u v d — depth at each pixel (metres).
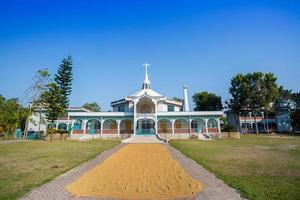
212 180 10.38
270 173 11.48
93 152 20.88
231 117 76.94
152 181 10.32
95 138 44.88
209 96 76.00
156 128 46.38
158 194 8.41
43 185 9.57
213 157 17.14
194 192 8.62
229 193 8.39
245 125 66.50
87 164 14.88
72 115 46.94
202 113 47.72
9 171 12.30
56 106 47.50
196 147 24.77
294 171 11.95
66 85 53.19
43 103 50.62
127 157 18.12
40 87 50.28
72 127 47.03
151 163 15.17
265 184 9.27
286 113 71.69
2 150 22.78
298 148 23.83
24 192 8.51
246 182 9.62
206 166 13.50
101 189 9.06
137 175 11.56
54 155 18.75
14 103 58.59
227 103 64.25
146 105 50.84
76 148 24.69
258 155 18.27
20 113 55.12
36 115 58.41
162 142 35.75
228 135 44.91
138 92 55.69
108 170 12.88
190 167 13.64
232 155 18.25
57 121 59.47
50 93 47.69
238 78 61.50
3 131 51.16
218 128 46.38
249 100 60.06
